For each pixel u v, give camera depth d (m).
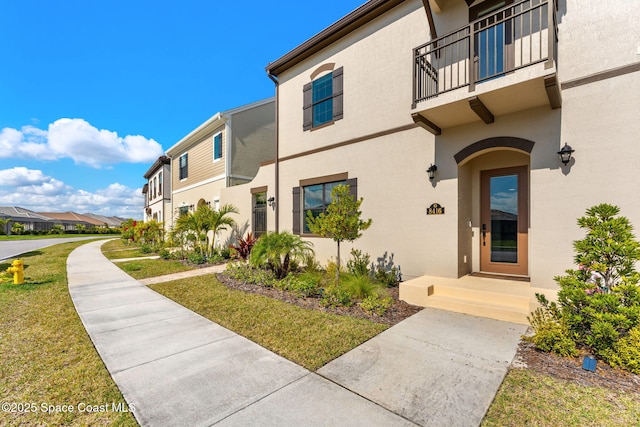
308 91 10.04
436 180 6.87
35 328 4.59
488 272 7.04
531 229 5.56
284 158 10.86
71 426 2.36
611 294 3.35
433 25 6.87
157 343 4.02
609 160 4.86
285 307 5.68
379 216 7.92
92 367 3.33
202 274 9.26
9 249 20.14
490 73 6.45
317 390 2.85
